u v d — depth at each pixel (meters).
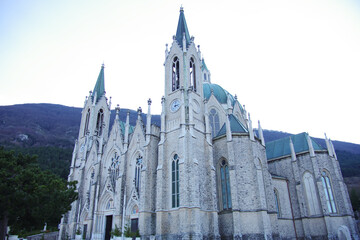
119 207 54.78
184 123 50.03
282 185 62.47
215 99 67.94
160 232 44.91
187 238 41.59
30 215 38.84
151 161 53.00
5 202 34.44
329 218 55.72
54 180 42.44
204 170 50.59
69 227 67.88
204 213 46.53
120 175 57.69
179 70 58.56
